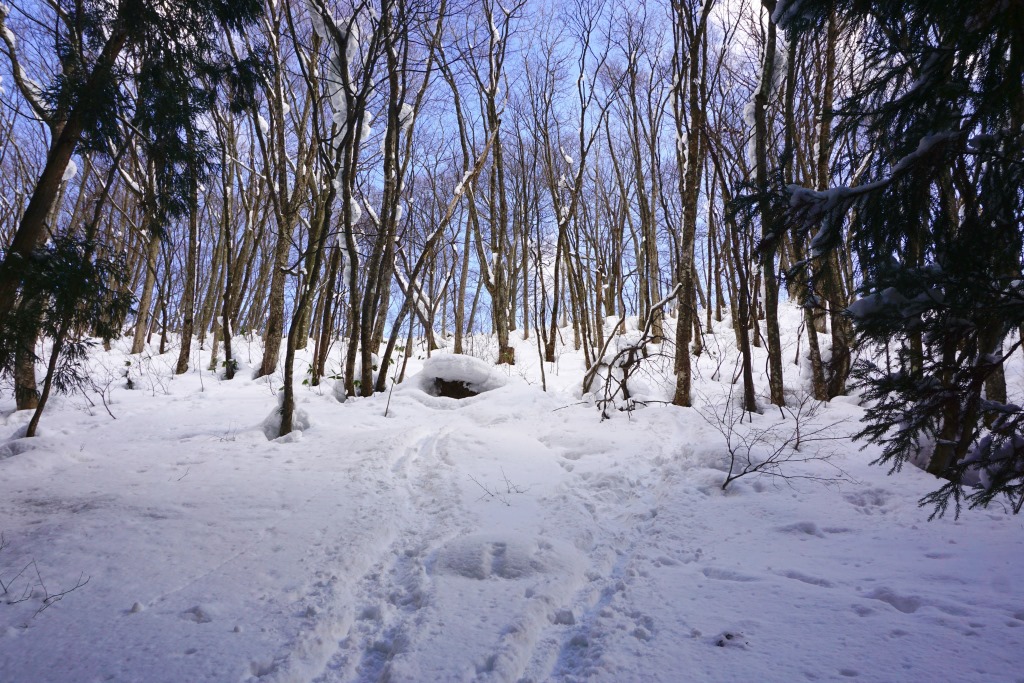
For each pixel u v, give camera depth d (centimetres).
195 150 566
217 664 287
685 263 1016
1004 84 289
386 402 1063
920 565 386
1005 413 316
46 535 452
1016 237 293
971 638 282
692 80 993
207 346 1923
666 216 1792
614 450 756
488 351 1991
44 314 536
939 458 586
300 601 357
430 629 321
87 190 1739
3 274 486
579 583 396
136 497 540
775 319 1006
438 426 903
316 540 446
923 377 322
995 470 349
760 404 1020
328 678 287
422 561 418
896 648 278
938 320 299
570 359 1791
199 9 520
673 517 518
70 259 529
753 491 576
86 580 382
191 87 552
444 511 521
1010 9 275
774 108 1185
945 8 288
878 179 335
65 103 503
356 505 525
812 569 391
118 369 1412
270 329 1380
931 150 297
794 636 297
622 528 509
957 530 453
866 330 315
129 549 427
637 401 988
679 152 1441
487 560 404
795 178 1273
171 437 829
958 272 289
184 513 501
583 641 317
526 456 721
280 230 1342
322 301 1609
